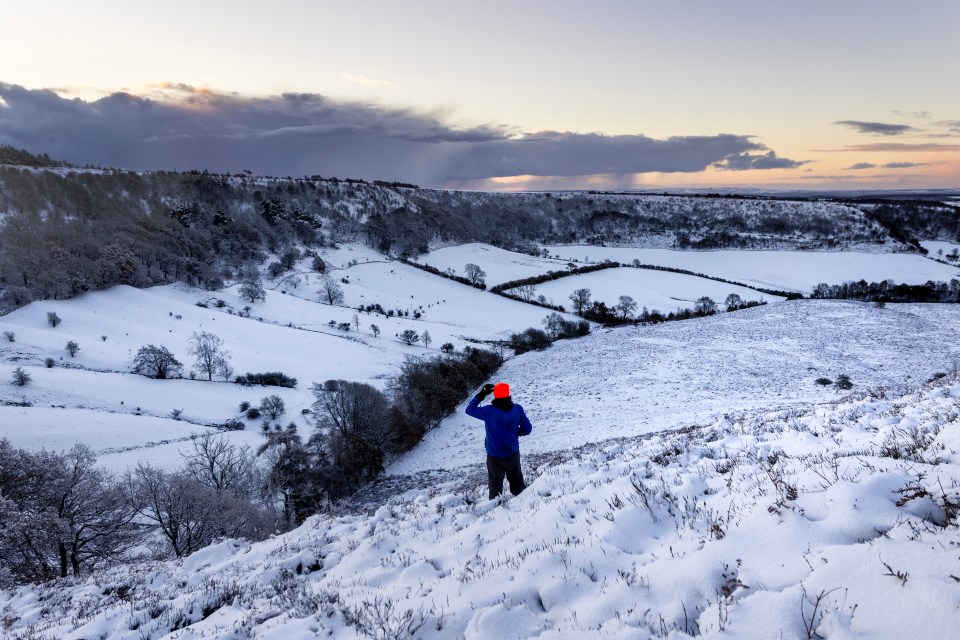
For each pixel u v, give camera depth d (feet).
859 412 31.04
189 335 283.18
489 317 376.07
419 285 459.32
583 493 22.77
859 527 12.63
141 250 386.93
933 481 13.73
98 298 315.99
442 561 20.25
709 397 175.22
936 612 9.09
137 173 652.48
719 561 13.04
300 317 340.39
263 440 168.25
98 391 203.41
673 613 11.73
